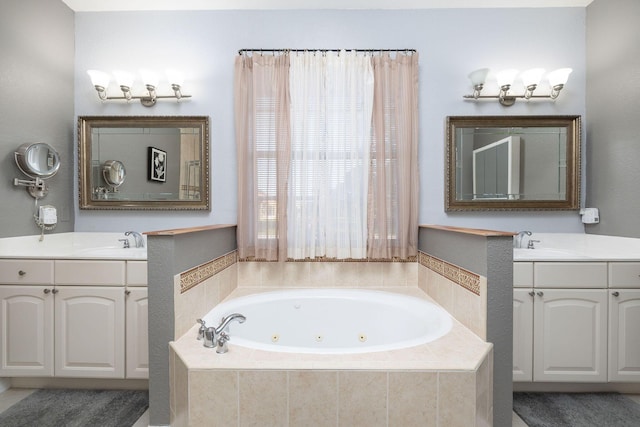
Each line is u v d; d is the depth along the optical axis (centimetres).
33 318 178
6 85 185
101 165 227
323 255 212
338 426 111
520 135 226
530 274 179
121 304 179
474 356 119
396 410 111
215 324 155
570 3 223
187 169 227
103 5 223
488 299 133
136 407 167
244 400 111
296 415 111
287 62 212
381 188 210
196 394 112
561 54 226
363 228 211
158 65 228
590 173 222
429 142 227
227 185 228
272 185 213
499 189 225
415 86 214
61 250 216
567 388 184
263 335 187
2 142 183
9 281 179
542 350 178
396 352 121
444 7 225
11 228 188
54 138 214
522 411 165
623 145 200
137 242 221
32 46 200
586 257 180
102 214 228
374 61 212
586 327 177
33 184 197
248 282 223
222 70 226
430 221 227
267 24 226
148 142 228
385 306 187
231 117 227
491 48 226
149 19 227
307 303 194
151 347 136
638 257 179
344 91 210
